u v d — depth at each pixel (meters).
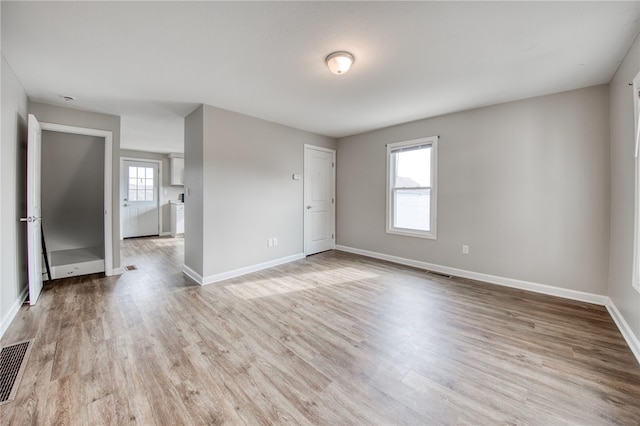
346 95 3.09
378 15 1.74
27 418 1.36
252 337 2.16
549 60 2.30
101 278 3.65
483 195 3.49
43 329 2.26
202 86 2.83
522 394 1.54
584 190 2.84
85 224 4.39
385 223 4.61
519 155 3.21
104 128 3.68
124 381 1.64
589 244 2.83
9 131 2.39
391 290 3.20
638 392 1.55
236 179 3.72
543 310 2.65
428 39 2.01
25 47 2.09
